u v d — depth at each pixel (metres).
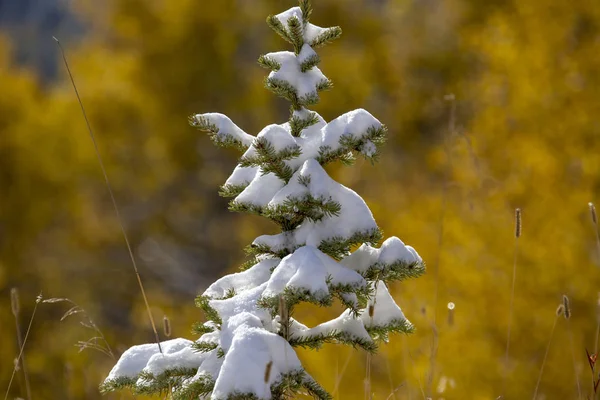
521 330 9.85
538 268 10.13
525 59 12.48
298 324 2.89
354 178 15.66
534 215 10.59
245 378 2.49
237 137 2.96
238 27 25.88
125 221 22.58
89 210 22.05
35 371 13.84
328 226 2.83
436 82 21.94
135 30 26.00
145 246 22.31
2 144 20.77
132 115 24.31
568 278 9.99
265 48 25.69
